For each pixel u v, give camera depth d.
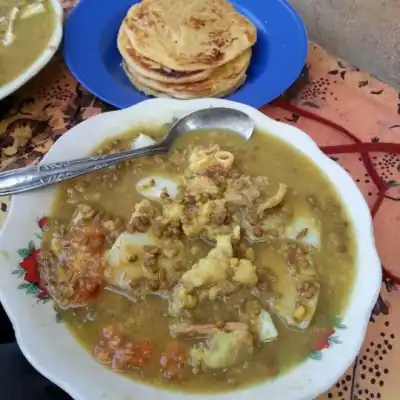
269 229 0.32
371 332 0.33
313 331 0.29
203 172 0.34
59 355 0.28
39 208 0.33
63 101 0.44
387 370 0.31
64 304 0.29
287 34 0.46
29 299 0.29
